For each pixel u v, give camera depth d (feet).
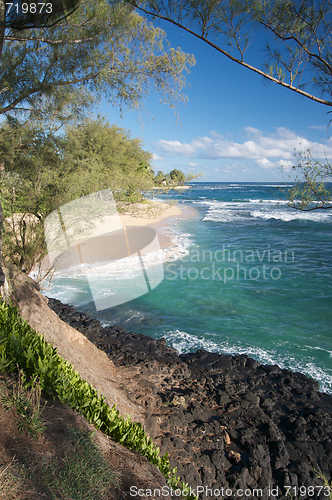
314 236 94.07
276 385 24.22
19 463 7.04
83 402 10.63
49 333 16.60
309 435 18.85
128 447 10.66
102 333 31.40
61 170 20.57
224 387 22.88
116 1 13.71
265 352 30.66
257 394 22.80
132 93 17.22
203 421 19.27
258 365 26.78
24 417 8.37
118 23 14.48
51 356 11.06
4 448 7.39
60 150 19.84
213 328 35.47
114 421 10.80
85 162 21.97
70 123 18.92
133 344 28.91
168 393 21.33
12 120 17.43
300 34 8.91
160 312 39.17
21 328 12.13
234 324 36.42
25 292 16.65
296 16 8.72
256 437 18.34
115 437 10.68
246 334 34.17
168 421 18.20
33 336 11.81
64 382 10.33
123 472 8.44
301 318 38.11
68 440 8.34
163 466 11.22
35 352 10.77
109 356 25.98
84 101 17.70
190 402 20.79
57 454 7.73
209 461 16.33
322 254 71.51
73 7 12.35
